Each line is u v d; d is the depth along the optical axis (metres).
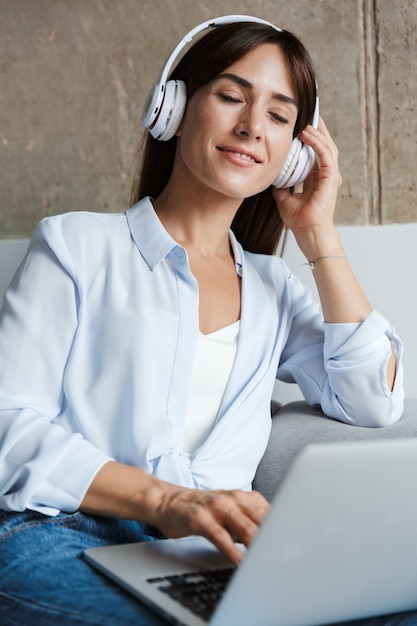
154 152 1.84
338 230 2.15
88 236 1.59
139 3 2.30
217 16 2.24
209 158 1.63
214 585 1.05
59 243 1.54
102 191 2.38
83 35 2.35
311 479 0.85
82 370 1.52
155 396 1.50
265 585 0.89
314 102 1.76
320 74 2.21
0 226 2.46
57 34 2.37
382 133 2.18
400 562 0.98
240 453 1.60
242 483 1.61
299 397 2.17
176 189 1.72
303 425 1.78
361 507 0.90
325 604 0.97
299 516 0.87
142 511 1.27
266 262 1.88
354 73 2.19
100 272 1.57
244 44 1.64
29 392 1.47
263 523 0.85
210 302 1.68
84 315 1.53
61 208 2.42
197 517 1.16
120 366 1.50
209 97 1.63
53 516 1.33
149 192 1.87
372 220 2.21
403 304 2.10
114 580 1.10
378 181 2.20
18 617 1.04
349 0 2.17
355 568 0.95
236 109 1.63
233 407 1.60
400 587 1.02
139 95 2.32
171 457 1.49
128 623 0.98
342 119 2.20
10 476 1.35
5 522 1.29
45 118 2.40
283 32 1.69
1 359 1.47
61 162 2.40
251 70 1.63
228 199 1.71
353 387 1.76
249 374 1.66
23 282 1.53
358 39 2.17
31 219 2.44
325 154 1.81
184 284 1.60
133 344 1.51
